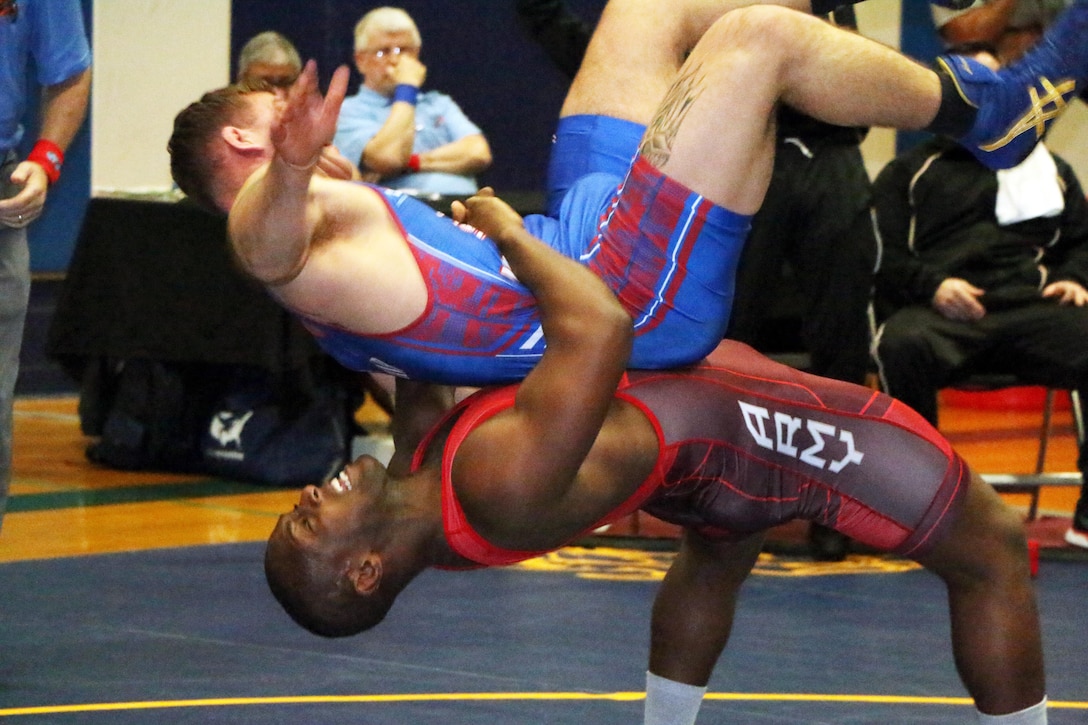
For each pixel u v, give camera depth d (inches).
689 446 151.0
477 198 151.3
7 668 233.0
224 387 409.4
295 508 142.6
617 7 178.1
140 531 341.4
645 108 172.7
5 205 210.5
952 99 153.9
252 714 210.2
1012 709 159.2
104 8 526.9
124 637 253.4
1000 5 197.8
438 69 555.2
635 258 150.9
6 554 316.8
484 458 135.7
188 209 392.2
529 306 149.5
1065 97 161.0
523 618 273.0
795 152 313.1
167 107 531.5
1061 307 328.8
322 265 140.0
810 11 166.2
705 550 173.9
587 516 143.2
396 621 269.9
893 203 341.7
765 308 318.7
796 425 156.3
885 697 223.1
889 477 156.0
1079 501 337.4
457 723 207.5
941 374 321.7
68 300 410.0
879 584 303.7
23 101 220.4
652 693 178.5
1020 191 338.6
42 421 511.5
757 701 220.5
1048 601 289.1
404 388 159.3
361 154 388.8
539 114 567.5
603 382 134.3
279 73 378.9
